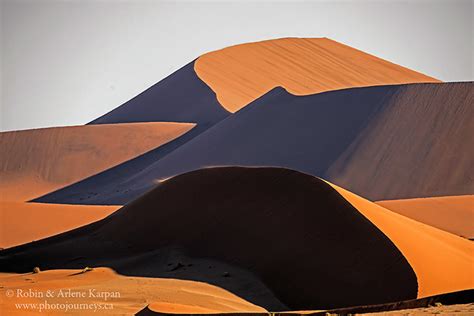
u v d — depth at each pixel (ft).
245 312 340.80
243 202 489.67
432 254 431.43
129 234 505.25
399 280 407.03
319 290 411.95
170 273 442.91
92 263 474.90
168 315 313.12
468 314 314.76
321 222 453.99
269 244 451.94
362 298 402.72
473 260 450.30
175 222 497.46
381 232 437.99
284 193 483.92
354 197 479.41
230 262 449.89
